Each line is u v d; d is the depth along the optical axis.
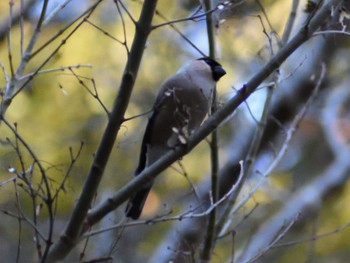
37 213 6.71
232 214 8.49
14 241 12.40
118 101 6.99
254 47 12.64
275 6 12.70
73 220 7.02
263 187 13.29
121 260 12.28
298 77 13.78
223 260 12.56
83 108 13.12
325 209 13.59
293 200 13.12
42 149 12.48
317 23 7.65
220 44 12.90
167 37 13.98
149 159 9.30
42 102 12.88
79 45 13.23
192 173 13.92
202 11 9.25
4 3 11.73
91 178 7.03
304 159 15.30
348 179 13.66
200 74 9.39
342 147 14.12
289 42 7.64
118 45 13.31
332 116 14.67
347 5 7.98
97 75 13.33
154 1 6.91
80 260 6.81
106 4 13.41
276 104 13.44
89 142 12.80
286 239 13.27
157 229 12.87
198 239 11.02
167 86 9.27
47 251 6.37
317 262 13.35
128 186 7.36
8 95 7.06
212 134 8.34
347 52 14.51
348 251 13.41
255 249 11.78
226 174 12.77
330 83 14.98
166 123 9.18
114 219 10.97
